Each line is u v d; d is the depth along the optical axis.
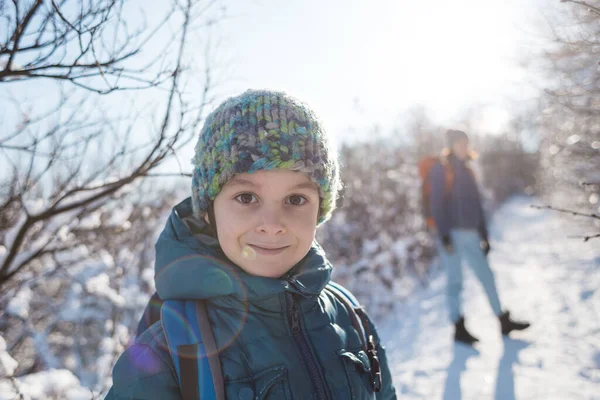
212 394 0.91
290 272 1.11
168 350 0.97
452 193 4.28
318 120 1.07
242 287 1.01
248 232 1.00
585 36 2.35
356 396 1.04
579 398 2.90
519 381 3.26
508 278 7.49
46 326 3.63
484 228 4.37
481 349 4.07
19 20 1.43
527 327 4.30
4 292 2.65
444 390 3.30
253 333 1.00
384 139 8.66
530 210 23.31
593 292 5.54
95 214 2.72
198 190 1.08
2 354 2.31
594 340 3.85
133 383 0.95
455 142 4.34
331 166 1.09
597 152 5.64
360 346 1.15
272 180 0.99
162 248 1.07
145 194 3.57
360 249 6.43
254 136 0.99
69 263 2.88
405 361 4.11
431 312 5.85
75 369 3.51
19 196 2.12
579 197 9.03
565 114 4.34
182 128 1.77
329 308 1.16
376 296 6.04
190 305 1.02
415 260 7.72
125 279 3.99
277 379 0.96
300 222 1.02
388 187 8.27
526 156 31.34
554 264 8.15
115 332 3.56
